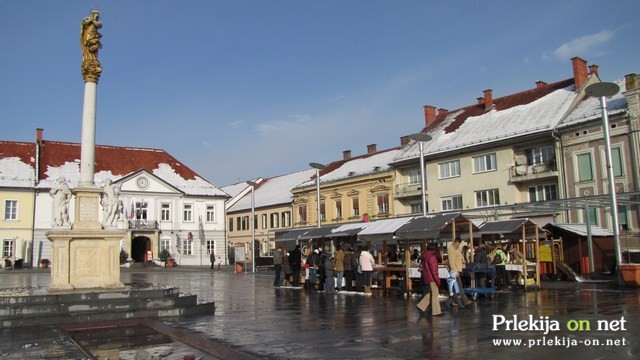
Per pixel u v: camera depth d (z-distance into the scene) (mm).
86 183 17734
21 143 63938
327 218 60406
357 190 56062
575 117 38438
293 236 28078
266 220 74438
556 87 45000
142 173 65875
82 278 16766
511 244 25594
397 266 22000
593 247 31375
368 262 21438
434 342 10461
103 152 68750
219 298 20703
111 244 17203
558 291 21062
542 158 40688
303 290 24719
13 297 13930
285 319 14195
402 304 17469
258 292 23812
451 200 46062
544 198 40312
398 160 50281
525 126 41438
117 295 15156
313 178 65250
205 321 13906
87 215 17500
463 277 21109
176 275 41438
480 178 43750
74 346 10164
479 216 31219
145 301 14938
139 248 67188
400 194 50125
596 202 29125
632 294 18922
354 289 23500
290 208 69062
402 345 10219
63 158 65188
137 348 10180
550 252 28578
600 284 24297
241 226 80875
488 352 9406
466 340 10602
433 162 47719
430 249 14734
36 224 59750
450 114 54188
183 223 68125
